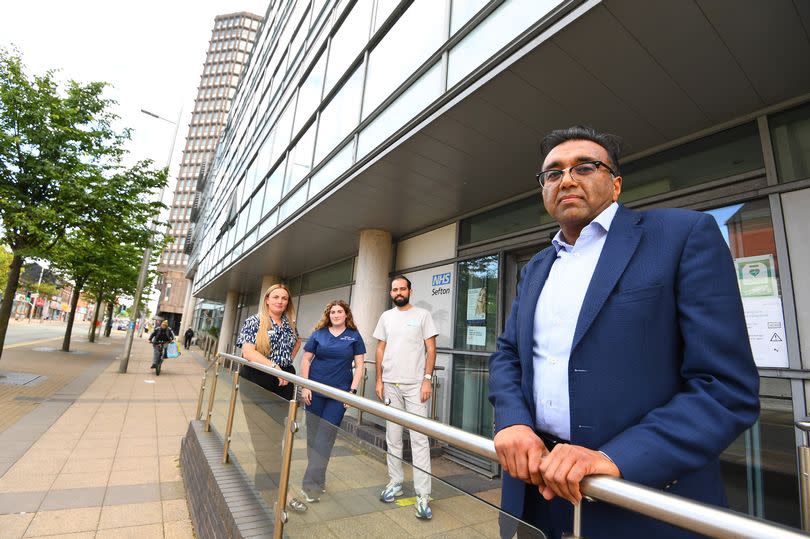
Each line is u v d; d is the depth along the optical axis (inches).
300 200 308.3
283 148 380.5
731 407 36.1
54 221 368.5
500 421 49.0
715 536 25.6
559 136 56.6
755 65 114.8
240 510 103.6
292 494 90.4
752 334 124.0
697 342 39.4
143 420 274.4
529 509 48.4
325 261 431.8
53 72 391.2
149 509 147.3
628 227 48.4
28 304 2642.7
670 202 149.8
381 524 58.2
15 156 368.2
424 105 175.6
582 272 50.4
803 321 114.5
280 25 524.1
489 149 174.9
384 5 225.8
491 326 217.0
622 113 141.2
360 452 66.3
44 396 317.1
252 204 472.7
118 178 418.6
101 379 432.8
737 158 136.9
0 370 409.1
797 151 124.0
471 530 42.3
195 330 1696.6
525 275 62.6
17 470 172.1
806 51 109.0
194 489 148.2
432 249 269.9
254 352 134.6
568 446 36.8
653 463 34.1
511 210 220.4
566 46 114.7
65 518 135.3
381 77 218.5
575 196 53.0
